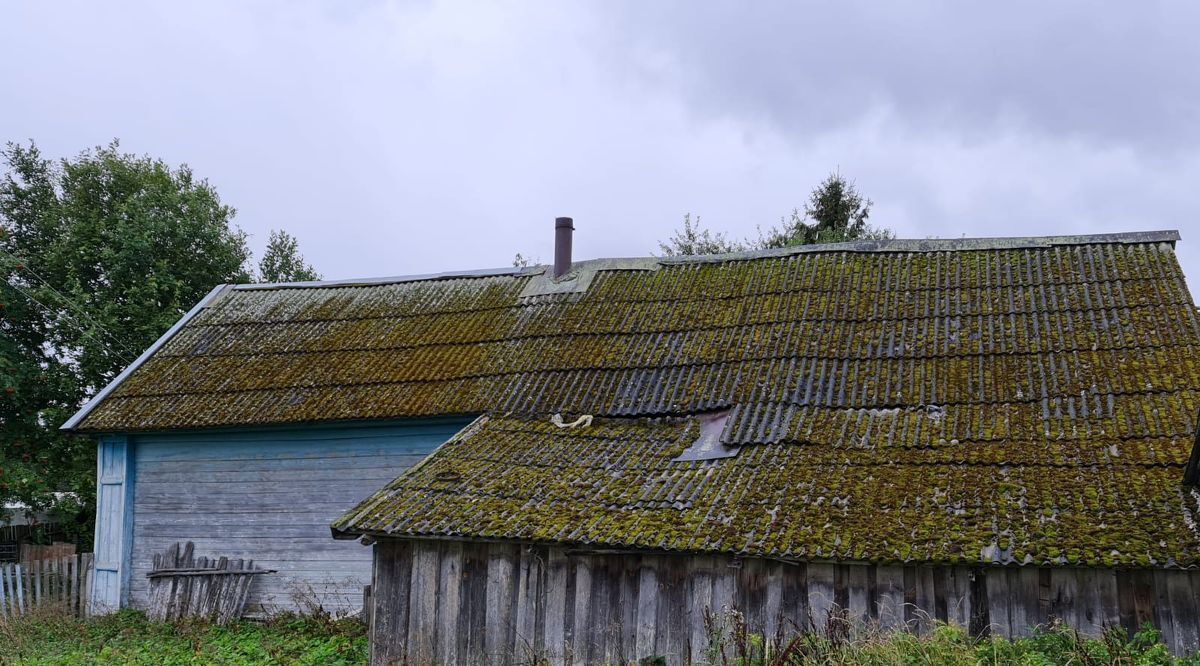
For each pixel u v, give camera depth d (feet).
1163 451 32.32
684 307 49.62
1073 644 25.84
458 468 37.32
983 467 33.37
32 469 71.15
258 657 38.81
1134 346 39.22
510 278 57.00
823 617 30.07
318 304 57.72
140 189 87.10
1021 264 47.29
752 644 28.09
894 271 48.98
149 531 49.73
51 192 87.10
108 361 76.89
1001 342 41.39
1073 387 37.45
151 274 79.41
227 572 47.62
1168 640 27.48
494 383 46.01
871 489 32.73
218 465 49.29
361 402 46.85
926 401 38.47
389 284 59.06
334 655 38.22
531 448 39.29
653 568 32.01
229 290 61.00
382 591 34.68
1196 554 26.96
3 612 46.98
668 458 37.68
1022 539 28.63
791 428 37.81
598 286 53.78
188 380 51.42
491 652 33.09
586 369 45.68
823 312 46.16
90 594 49.78
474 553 33.88
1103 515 29.45
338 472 47.52
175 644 41.75
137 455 50.57
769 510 32.14
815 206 118.01
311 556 47.24
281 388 49.29
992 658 25.34
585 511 33.37
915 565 29.50
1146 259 45.37
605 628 32.04
